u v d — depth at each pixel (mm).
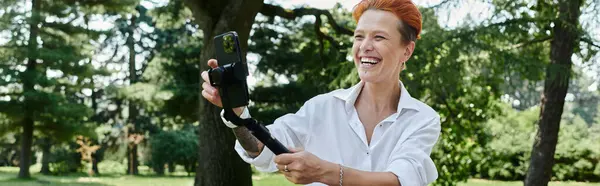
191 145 29969
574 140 24469
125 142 31766
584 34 9844
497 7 9281
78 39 23500
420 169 1929
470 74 10758
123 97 23984
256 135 1678
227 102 1572
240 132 1832
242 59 1547
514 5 9203
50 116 23734
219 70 1528
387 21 2031
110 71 24391
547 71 9898
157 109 23125
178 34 32625
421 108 2160
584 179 24359
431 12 9258
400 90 2203
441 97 11680
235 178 11094
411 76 9703
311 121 2211
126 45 35375
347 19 14617
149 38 34875
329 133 2186
